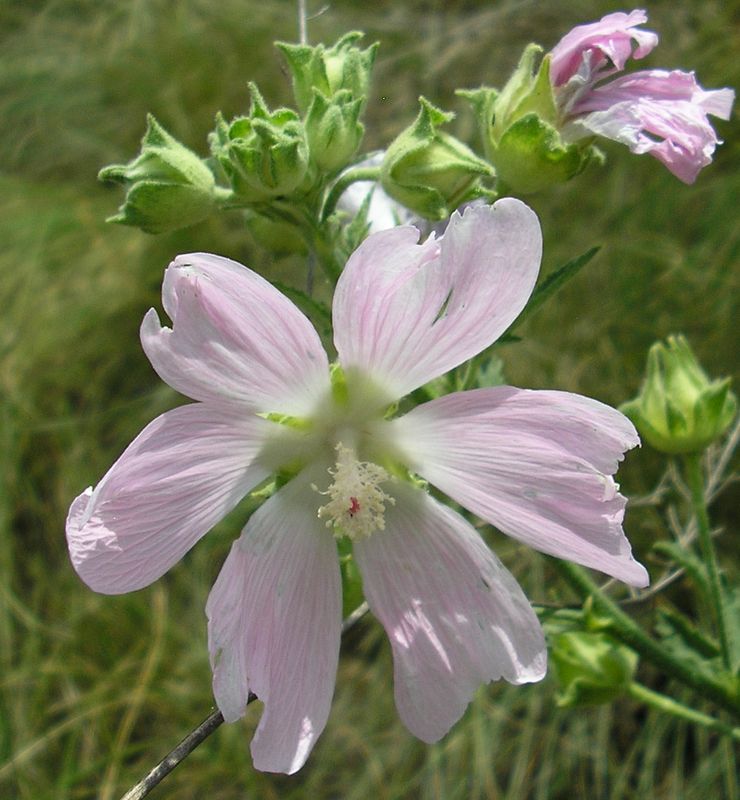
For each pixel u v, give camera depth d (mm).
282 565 109
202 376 100
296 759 104
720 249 310
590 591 133
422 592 110
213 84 367
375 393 110
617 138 120
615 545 102
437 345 104
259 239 139
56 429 312
